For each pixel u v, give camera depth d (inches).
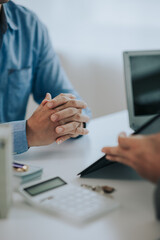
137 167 20.2
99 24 75.9
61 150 32.4
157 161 18.7
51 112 32.1
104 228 16.8
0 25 45.3
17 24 48.3
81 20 76.3
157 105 36.7
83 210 17.9
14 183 21.4
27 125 32.3
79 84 79.5
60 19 76.4
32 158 29.7
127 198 20.4
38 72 51.3
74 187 20.9
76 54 78.1
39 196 19.6
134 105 36.4
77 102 33.5
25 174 21.7
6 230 16.6
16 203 19.8
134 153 20.0
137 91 36.6
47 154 31.0
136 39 74.4
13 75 47.6
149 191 21.5
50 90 50.2
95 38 76.7
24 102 50.3
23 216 18.1
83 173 24.4
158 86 37.0
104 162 24.4
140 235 16.1
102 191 21.2
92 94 79.6
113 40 75.7
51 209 18.1
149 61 37.0
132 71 36.7
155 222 17.4
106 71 77.7
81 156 30.3
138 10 72.8
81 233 16.3
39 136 32.2
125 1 73.2
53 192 20.2
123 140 20.7
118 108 78.7
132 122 36.4
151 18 72.4
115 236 16.0
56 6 75.4
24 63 48.9
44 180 21.7
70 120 33.3
